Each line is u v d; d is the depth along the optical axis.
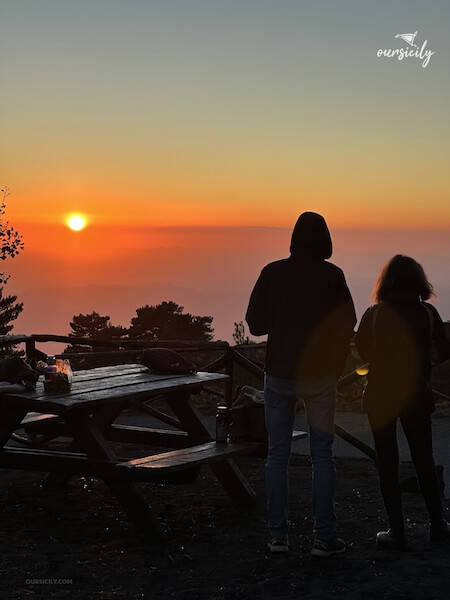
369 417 4.92
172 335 37.66
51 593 3.96
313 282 4.73
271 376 4.80
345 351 4.73
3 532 5.17
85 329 41.53
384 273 4.96
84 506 5.92
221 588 4.04
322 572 4.33
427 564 4.46
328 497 4.65
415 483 6.66
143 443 6.62
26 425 5.94
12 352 24.36
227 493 6.24
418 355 4.86
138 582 4.16
